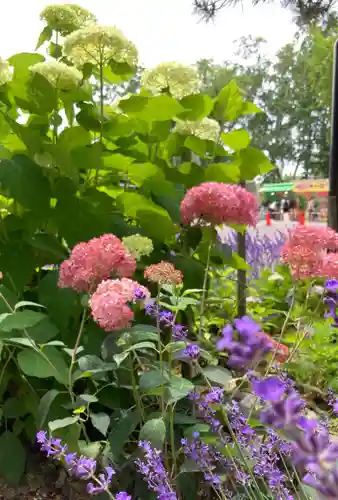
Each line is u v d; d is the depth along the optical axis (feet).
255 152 6.85
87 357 4.58
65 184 5.65
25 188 5.45
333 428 5.10
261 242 11.27
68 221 5.60
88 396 4.41
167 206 6.49
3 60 5.84
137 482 4.42
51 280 5.37
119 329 4.38
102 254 4.31
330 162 10.18
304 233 5.23
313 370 6.30
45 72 5.71
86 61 5.88
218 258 6.81
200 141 7.07
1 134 6.31
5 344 4.75
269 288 9.11
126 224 6.10
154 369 4.88
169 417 4.58
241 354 4.13
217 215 5.50
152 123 6.65
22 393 5.31
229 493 4.07
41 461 5.34
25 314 4.61
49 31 6.72
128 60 5.87
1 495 4.84
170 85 6.57
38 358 4.67
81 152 5.89
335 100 10.45
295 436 3.47
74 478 4.58
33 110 5.89
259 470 3.73
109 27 5.71
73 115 6.38
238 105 7.08
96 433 5.16
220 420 4.84
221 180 6.87
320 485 3.29
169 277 4.46
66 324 5.21
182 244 6.53
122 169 6.44
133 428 4.45
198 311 7.13
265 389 3.53
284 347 5.99
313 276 5.39
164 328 5.53
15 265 5.52
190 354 4.24
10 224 5.70
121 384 4.93
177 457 4.61
